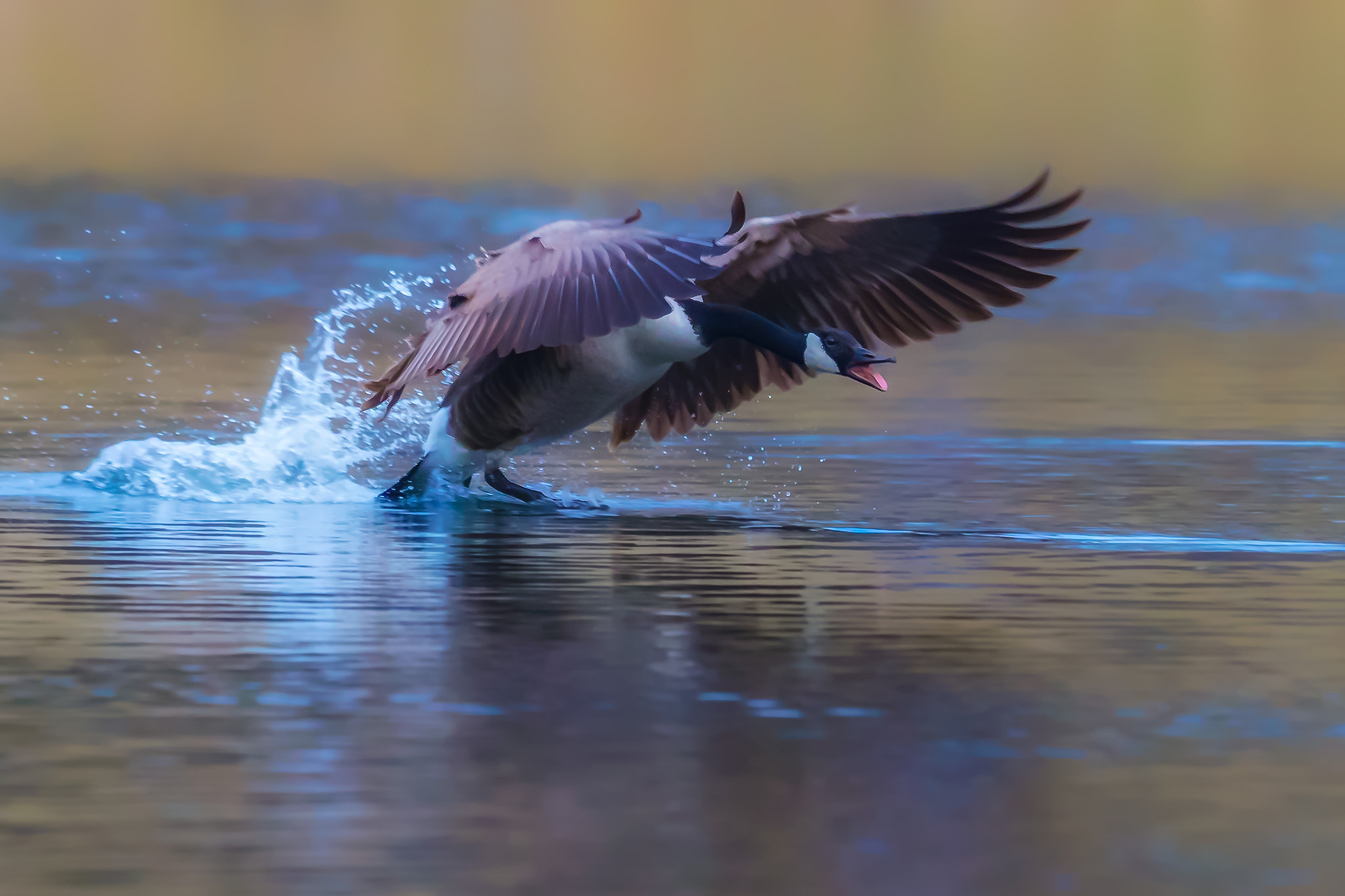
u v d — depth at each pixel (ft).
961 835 22.33
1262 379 73.00
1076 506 45.70
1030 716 26.96
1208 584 36.17
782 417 62.69
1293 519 43.75
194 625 32.22
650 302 39.09
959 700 27.78
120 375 69.41
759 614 33.37
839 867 21.35
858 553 39.50
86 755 24.98
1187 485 48.88
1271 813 23.08
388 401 44.50
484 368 44.57
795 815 22.91
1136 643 31.17
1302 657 30.30
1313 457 53.88
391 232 127.44
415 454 53.52
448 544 40.29
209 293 97.91
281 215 137.59
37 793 23.54
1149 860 21.61
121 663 29.58
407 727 26.23
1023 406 65.31
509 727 26.30
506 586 35.86
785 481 49.83
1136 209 149.69
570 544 40.50
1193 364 77.97
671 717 26.86
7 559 37.91
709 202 146.10
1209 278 113.50
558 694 27.99
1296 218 144.56
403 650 30.60
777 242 44.91
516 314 39.81
